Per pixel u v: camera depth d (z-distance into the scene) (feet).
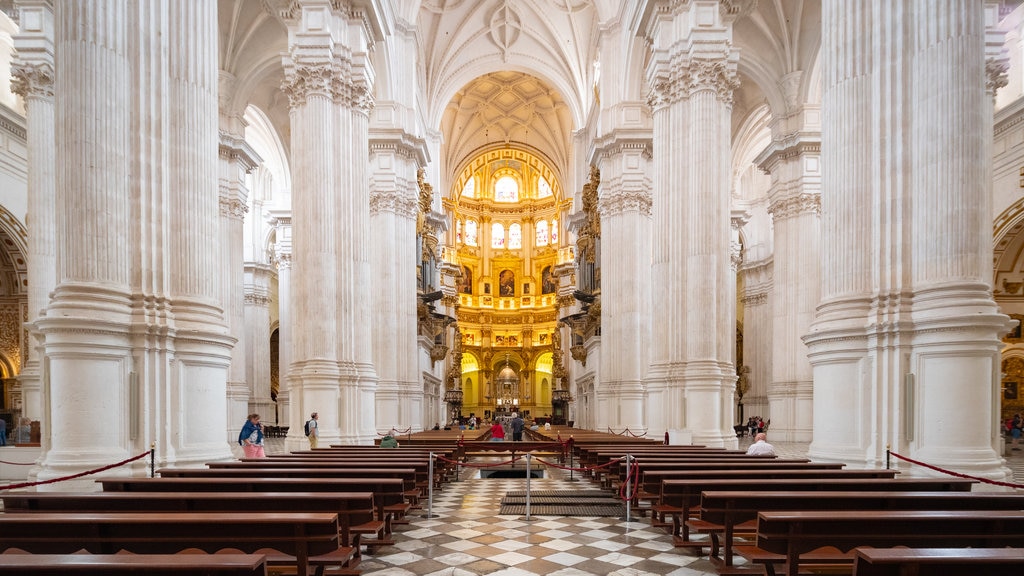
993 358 23.81
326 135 43.98
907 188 26.11
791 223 70.38
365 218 47.75
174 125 26.84
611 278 76.43
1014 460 49.11
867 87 27.66
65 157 23.62
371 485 18.03
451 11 98.89
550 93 139.33
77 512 14.61
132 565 8.45
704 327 43.68
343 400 43.42
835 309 27.58
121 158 24.57
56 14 23.86
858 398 26.43
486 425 131.95
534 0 98.63
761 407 101.81
